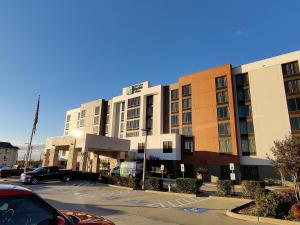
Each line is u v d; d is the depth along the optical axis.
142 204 16.38
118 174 40.88
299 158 13.69
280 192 14.83
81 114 80.19
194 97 52.28
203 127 49.38
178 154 49.75
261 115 43.62
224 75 48.75
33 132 31.25
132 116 64.38
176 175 48.62
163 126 58.03
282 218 11.66
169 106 58.41
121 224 10.51
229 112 46.50
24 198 3.60
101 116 73.00
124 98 68.12
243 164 43.91
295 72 41.47
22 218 3.53
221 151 45.97
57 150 43.69
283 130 40.75
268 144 41.81
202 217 12.63
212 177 44.56
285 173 14.66
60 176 31.11
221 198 19.89
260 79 45.09
